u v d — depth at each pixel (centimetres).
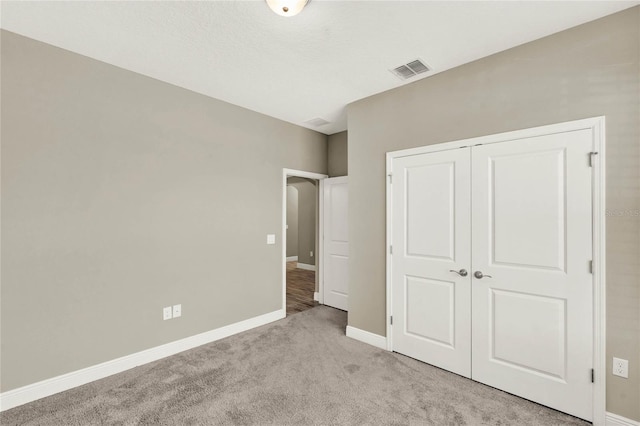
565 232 197
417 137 271
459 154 245
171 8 178
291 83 279
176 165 284
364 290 309
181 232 287
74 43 215
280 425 184
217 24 193
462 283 242
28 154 207
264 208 363
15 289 202
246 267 343
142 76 262
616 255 180
